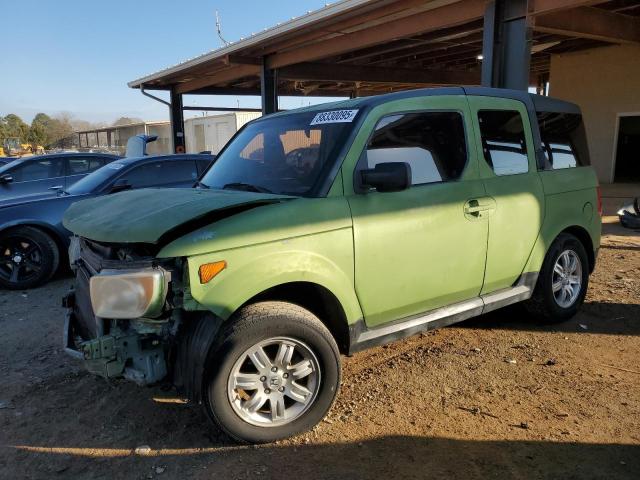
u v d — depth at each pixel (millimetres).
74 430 3242
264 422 3012
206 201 3037
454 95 3975
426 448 2963
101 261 2969
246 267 2857
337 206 3199
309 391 3100
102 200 3740
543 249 4480
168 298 2791
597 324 4816
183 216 2830
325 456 2906
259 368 2957
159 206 3102
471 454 2904
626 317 4957
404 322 3633
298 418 3078
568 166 4805
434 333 4695
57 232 6734
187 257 2730
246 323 2859
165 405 3527
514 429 3137
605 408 3354
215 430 3195
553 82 17250
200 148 32281
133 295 2715
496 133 4176
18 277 6578
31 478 2779
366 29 11719
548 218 4480
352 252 3232
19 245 6574
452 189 3744
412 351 4297
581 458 2855
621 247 7863
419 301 3652
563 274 4781
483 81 9234
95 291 2824
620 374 3822
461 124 3939
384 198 3398
